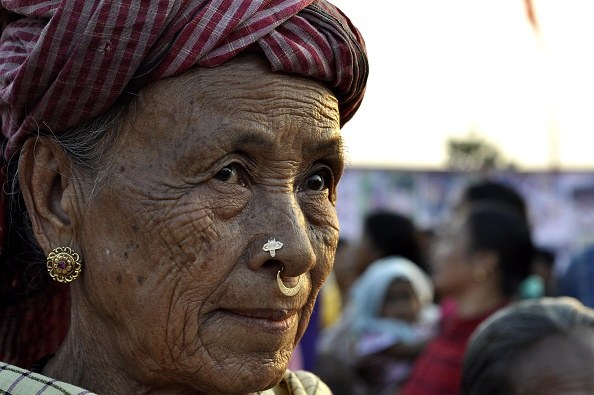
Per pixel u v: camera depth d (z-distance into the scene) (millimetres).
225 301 1277
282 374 1324
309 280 1350
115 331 1339
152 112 1277
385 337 4523
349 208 8016
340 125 1485
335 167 1382
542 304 2107
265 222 1279
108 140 1312
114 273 1301
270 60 1265
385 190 8133
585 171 8188
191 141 1258
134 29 1235
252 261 1269
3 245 1458
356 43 1381
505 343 2029
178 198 1268
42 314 1610
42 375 1362
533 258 3648
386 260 5477
